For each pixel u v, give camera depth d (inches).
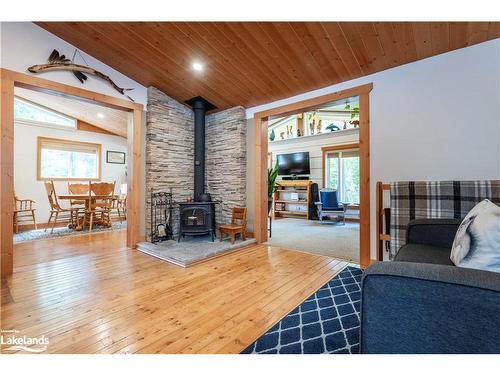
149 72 130.3
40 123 213.3
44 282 89.5
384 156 105.5
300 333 59.3
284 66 114.0
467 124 88.9
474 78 87.7
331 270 102.7
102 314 67.7
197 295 79.4
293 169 280.2
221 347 54.2
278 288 84.9
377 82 107.8
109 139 260.2
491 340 26.5
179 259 109.3
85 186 222.4
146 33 104.2
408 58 97.9
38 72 104.9
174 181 155.0
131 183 138.5
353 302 75.0
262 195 151.5
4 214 95.5
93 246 141.9
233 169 156.5
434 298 29.1
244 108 157.9
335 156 264.2
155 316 66.7
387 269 32.1
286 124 296.7
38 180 211.5
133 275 97.0
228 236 155.9
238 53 109.8
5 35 97.2
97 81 123.6
